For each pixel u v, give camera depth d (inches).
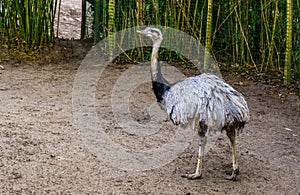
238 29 324.5
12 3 327.9
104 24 341.1
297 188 166.9
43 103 241.3
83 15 374.3
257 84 295.3
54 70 308.5
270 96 275.0
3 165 168.7
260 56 325.1
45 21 332.8
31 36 331.9
